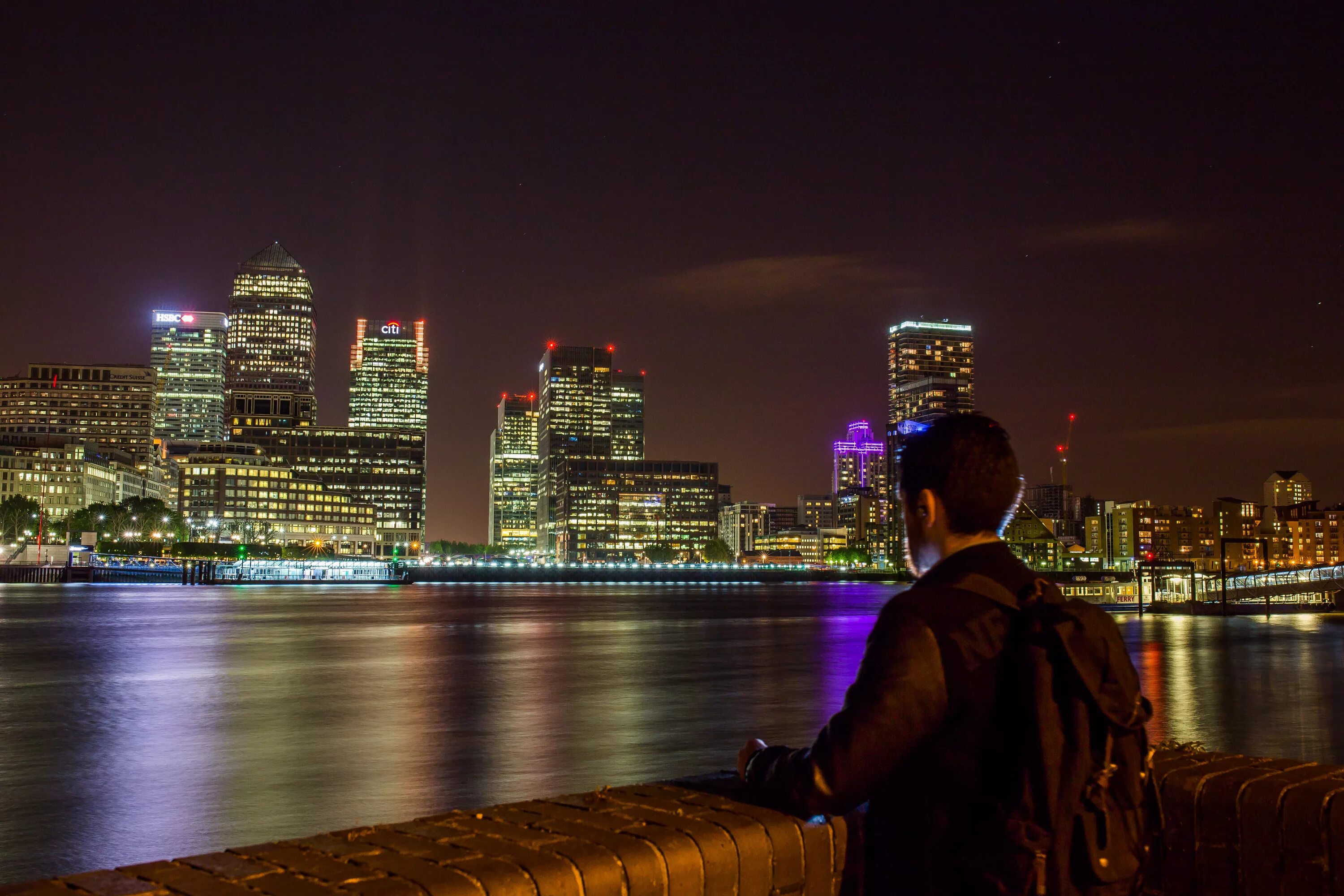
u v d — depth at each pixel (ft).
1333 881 13.10
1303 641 229.25
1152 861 14.92
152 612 330.54
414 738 89.15
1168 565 518.78
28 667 157.38
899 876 12.18
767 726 97.14
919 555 13.83
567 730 94.07
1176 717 104.17
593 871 10.94
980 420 13.56
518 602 467.11
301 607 378.12
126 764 77.15
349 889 10.09
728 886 12.00
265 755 80.94
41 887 10.15
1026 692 11.12
